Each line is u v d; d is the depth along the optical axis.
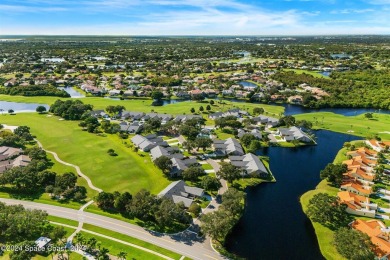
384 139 186.00
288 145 176.38
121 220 102.75
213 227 91.62
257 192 127.88
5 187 119.88
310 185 133.75
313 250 94.12
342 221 106.44
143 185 126.50
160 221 97.25
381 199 119.31
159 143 165.38
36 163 133.50
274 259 89.94
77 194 113.00
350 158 155.00
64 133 183.75
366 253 81.56
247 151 166.00
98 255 82.38
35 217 93.44
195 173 129.88
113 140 175.50
